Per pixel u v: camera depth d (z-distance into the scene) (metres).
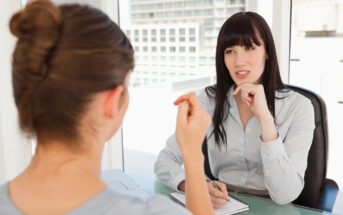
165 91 6.68
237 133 1.48
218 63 1.48
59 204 0.43
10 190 0.46
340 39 4.07
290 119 1.42
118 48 0.46
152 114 5.45
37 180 0.46
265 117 1.25
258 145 1.44
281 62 2.09
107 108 0.47
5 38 1.92
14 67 0.45
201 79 6.82
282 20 2.02
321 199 1.38
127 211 0.44
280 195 1.21
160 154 1.50
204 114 0.70
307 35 4.22
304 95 1.49
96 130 0.47
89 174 0.47
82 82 0.43
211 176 1.59
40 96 0.43
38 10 0.44
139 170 3.47
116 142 2.33
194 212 0.66
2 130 1.99
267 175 1.24
